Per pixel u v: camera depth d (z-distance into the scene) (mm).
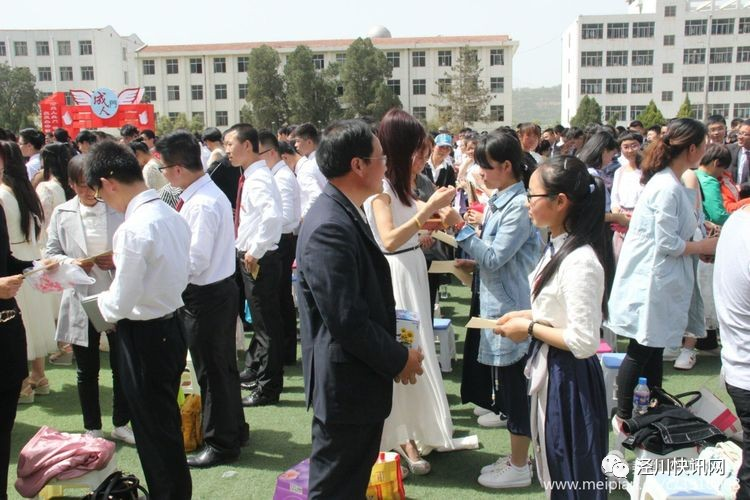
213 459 3211
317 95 46500
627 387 3211
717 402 3178
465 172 6742
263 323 3930
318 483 2062
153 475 2555
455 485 2971
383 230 2824
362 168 2049
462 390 3395
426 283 3203
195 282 3051
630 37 54156
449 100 46062
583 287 2086
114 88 58500
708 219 4566
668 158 3225
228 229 3143
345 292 1893
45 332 4301
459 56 48688
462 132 10344
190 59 52406
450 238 3215
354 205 2061
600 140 5445
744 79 53031
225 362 3180
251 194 3768
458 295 6770
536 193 2209
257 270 3807
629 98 54844
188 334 3119
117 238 2395
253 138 3789
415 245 3160
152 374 2486
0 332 2568
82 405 3469
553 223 2230
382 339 1962
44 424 3807
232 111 52719
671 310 3170
